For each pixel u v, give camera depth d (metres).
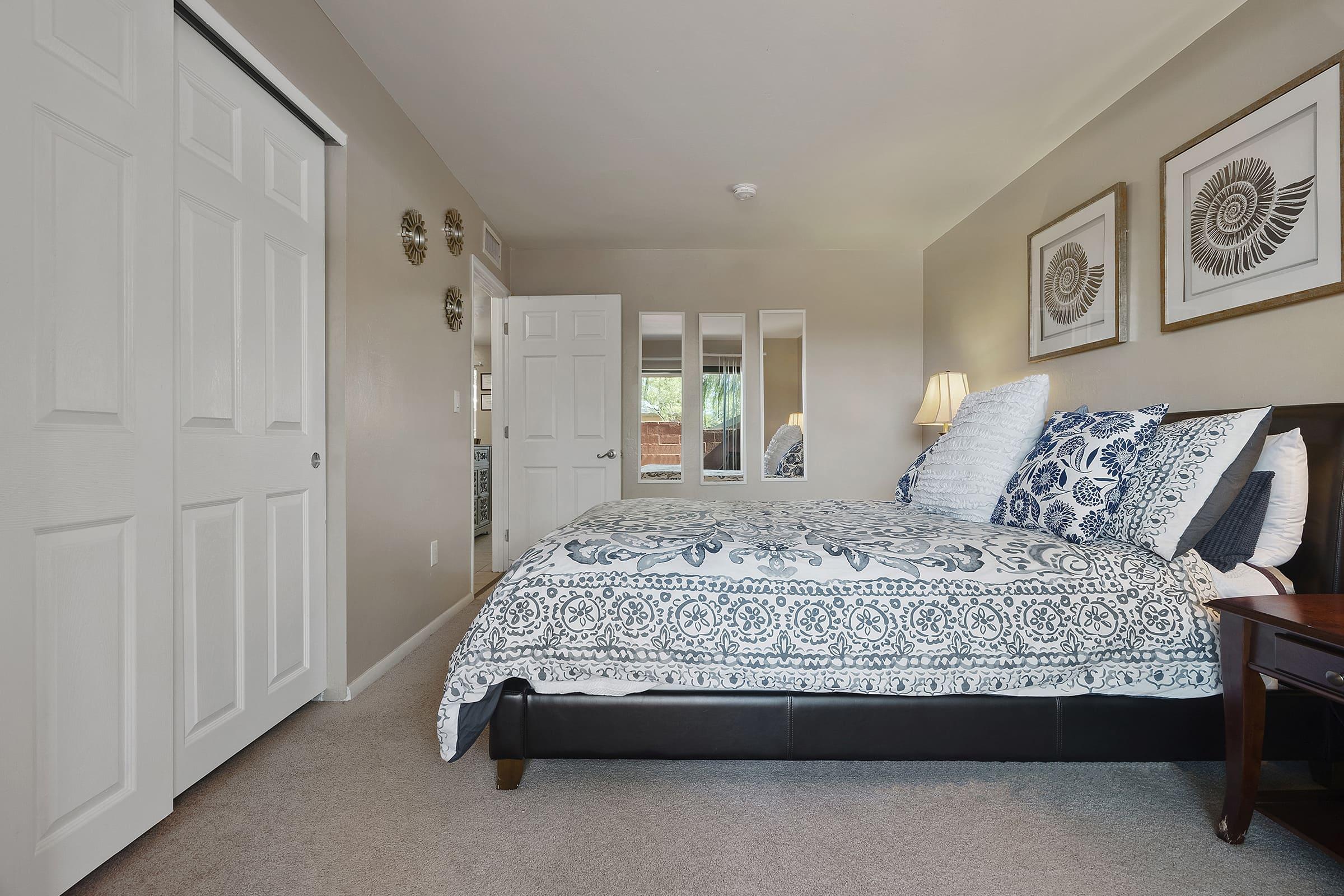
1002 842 1.41
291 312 2.03
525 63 2.43
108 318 1.30
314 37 2.09
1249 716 1.34
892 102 2.70
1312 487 1.68
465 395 3.65
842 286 4.79
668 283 4.77
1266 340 1.96
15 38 1.11
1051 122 2.86
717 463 4.78
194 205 1.61
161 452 1.43
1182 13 2.11
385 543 2.59
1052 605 1.56
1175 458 1.71
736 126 2.90
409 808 1.55
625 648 1.56
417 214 2.89
